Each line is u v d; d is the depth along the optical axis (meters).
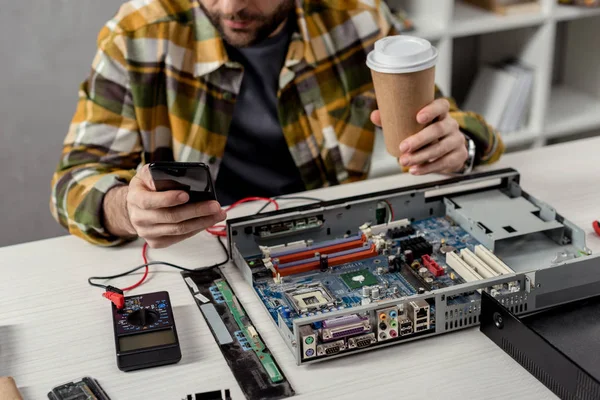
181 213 1.23
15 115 2.67
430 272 1.23
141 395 1.05
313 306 1.16
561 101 3.09
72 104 2.73
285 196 1.58
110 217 1.40
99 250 1.42
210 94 1.79
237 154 1.89
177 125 1.78
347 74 1.91
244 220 1.32
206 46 1.76
